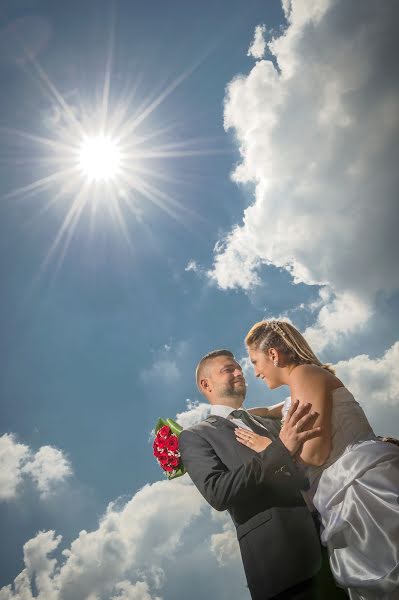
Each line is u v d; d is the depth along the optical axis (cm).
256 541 210
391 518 172
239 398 274
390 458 186
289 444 201
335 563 180
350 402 207
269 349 229
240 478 208
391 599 161
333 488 187
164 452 270
